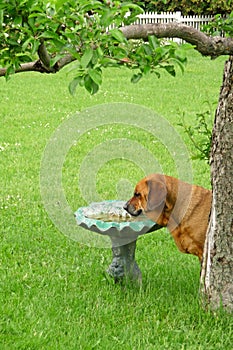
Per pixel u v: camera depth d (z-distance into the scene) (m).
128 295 7.01
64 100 19.73
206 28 5.67
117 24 4.05
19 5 3.86
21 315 6.53
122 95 20.42
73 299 6.97
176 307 6.70
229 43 5.16
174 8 33.19
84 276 7.66
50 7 3.85
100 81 3.75
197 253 6.88
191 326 6.35
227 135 6.06
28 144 14.62
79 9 3.88
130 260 7.38
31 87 22.14
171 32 4.84
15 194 10.99
